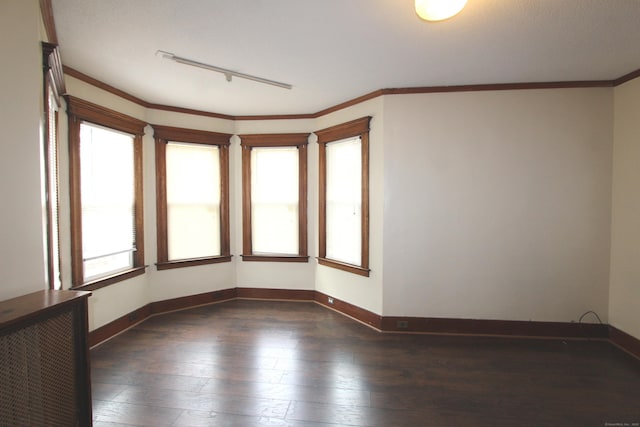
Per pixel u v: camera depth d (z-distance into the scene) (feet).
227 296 13.58
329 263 12.42
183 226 12.50
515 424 6.03
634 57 7.89
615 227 9.40
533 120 9.70
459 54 7.74
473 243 10.06
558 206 9.72
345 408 6.48
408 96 10.14
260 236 13.71
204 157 12.93
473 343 9.52
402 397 6.85
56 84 7.14
